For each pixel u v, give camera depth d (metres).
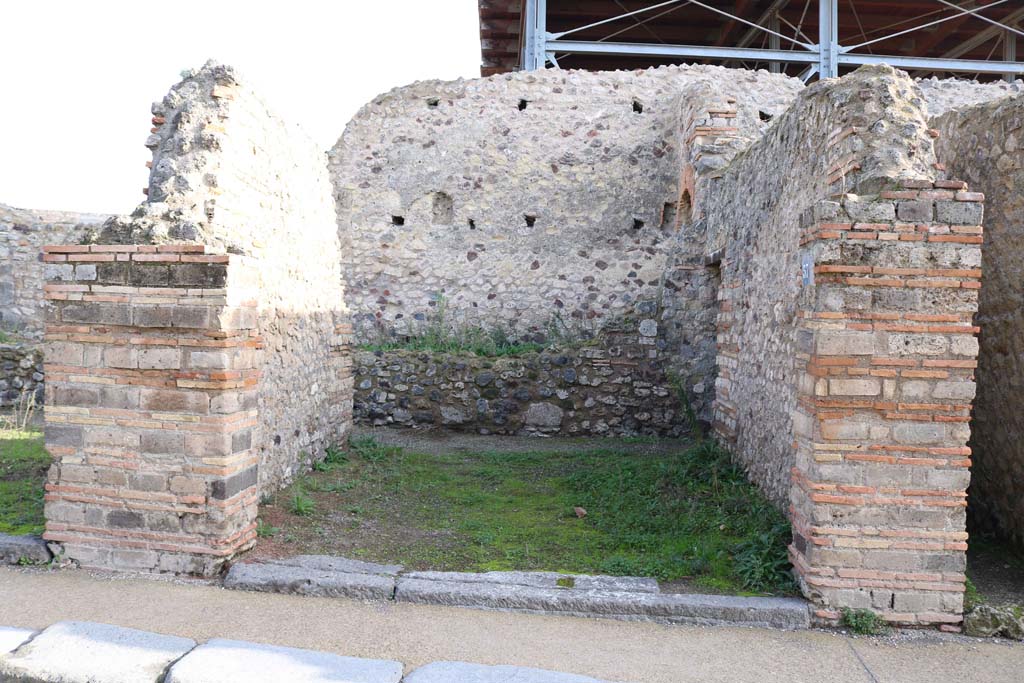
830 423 3.69
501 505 5.71
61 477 4.16
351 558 4.30
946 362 3.66
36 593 3.79
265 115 5.36
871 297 3.67
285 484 5.74
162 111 4.84
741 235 6.61
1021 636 3.59
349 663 3.07
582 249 10.34
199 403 4.00
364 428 8.76
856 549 3.71
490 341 9.66
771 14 12.88
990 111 4.97
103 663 3.01
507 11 14.35
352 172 10.52
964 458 3.67
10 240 11.64
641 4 13.21
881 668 3.26
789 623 3.67
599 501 5.75
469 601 3.79
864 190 3.94
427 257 10.45
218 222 4.54
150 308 4.00
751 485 5.94
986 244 5.02
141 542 4.07
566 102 10.41
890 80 4.30
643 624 3.66
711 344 8.31
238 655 3.09
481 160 10.41
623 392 8.59
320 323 6.60
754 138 9.68
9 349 9.39
